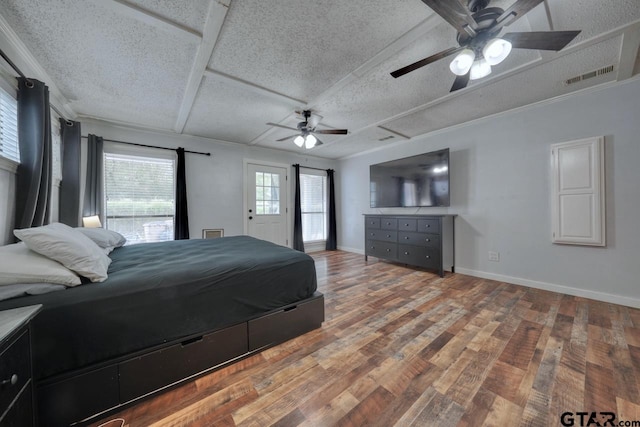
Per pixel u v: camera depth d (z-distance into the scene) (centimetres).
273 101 265
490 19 129
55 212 255
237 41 172
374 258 468
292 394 128
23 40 166
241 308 156
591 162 242
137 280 126
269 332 168
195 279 139
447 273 355
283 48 179
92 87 233
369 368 148
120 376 116
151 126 339
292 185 510
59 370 104
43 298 104
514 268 301
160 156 359
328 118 317
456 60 148
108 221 326
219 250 214
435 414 114
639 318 203
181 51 182
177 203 365
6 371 73
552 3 142
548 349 162
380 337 182
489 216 321
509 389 129
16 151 178
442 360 154
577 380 134
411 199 402
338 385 134
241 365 151
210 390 131
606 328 188
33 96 178
